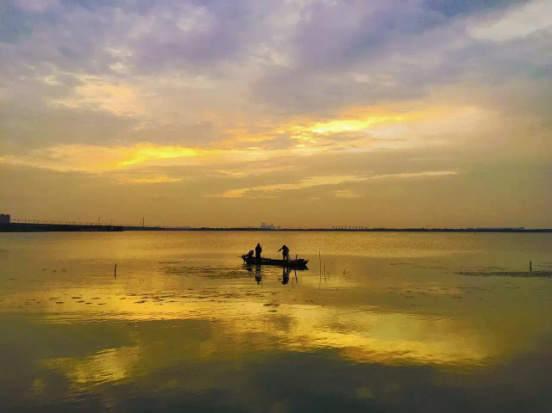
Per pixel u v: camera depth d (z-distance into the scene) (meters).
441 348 13.12
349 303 20.30
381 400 9.52
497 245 101.31
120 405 9.22
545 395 9.79
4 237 141.25
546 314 17.78
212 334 14.51
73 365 11.53
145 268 38.00
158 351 12.68
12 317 17.02
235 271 35.69
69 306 19.30
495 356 12.39
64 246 81.31
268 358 12.11
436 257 55.28
